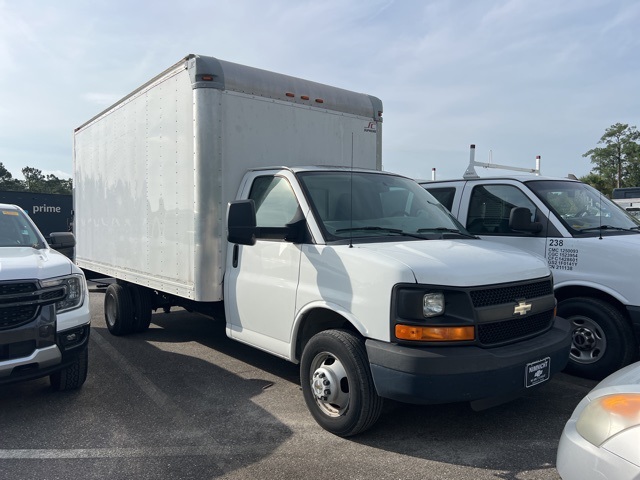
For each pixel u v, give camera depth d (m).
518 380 3.68
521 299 3.93
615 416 2.44
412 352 3.52
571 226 5.55
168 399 4.98
